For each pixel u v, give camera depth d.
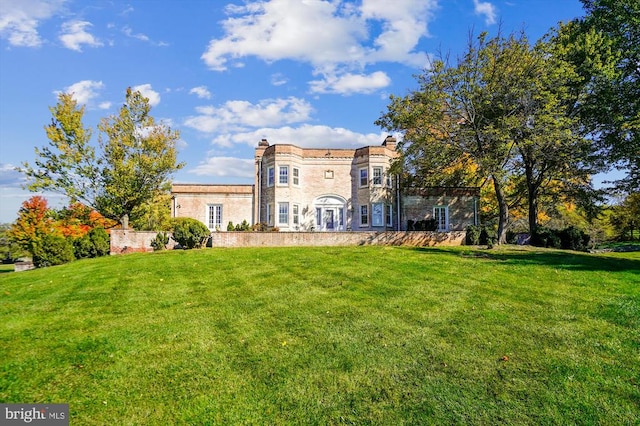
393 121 20.97
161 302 9.59
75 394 5.21
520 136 19.59
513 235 26.12
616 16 21.30
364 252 17.53
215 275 12.70
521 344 6.68
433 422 4.66
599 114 20.84
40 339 7.09
